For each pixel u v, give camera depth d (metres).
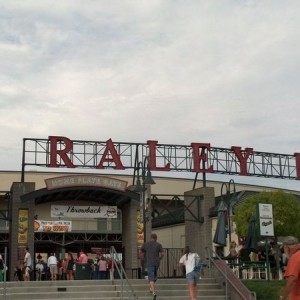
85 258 28.94
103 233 50.72
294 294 8.77
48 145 34.94
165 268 35.19
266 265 23.59
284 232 32.91
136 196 31.27
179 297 19.34
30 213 29.97
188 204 34.47
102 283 20.59
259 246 26.83
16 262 29.03
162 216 42.59
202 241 32.75
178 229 49.03
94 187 30.61
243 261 26.34
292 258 8.84
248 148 39.75
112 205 34.28
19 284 20.19
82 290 19.89
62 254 47.78
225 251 36.50
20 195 30.09
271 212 22.89
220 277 20.94
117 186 31.05
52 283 20.42
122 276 18.55
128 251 32.28
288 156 41.72
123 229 34.00
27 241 29.52
